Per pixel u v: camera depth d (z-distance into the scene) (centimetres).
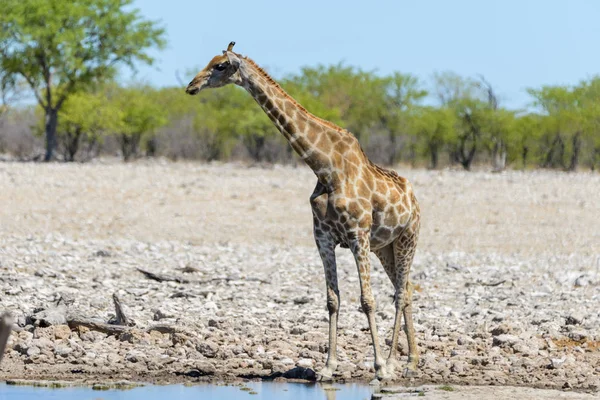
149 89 15875
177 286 3994
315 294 3897
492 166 14688
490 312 3434
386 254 2484
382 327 3141
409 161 15625
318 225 2353
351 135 2358
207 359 2638
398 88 15525
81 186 8119
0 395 2195
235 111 14788
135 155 14538
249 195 7931
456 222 6775
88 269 4341
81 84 13625
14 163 11325
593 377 2444
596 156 13838
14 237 5666
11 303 3312
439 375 2467
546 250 5766
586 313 3391
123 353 2666
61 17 12888
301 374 2441
